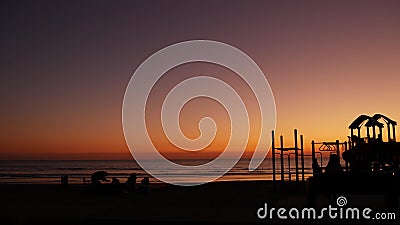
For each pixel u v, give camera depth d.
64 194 22.09
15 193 22.83
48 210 12.71
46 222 11.05
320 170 16.91
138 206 14.30
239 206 14.45
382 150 14.66
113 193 22.39
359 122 16.14
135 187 24.62
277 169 85.25
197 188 26.34
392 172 14.42
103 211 12.34
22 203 15.79
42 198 19.08
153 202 16.48
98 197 19.67
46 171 81.06
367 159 14.88
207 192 22.48
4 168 97.81
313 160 18.11
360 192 11.96
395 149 14.55
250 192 21.88
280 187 24.33
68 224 10.91
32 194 22.06
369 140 15.95
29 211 12.41
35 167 103.88
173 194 21.44
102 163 133.62
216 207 13.95
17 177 58.88
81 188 27.11
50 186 29.28
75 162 150.38
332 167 14.70
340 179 12.09
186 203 15.92
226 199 17.61
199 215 11.34
